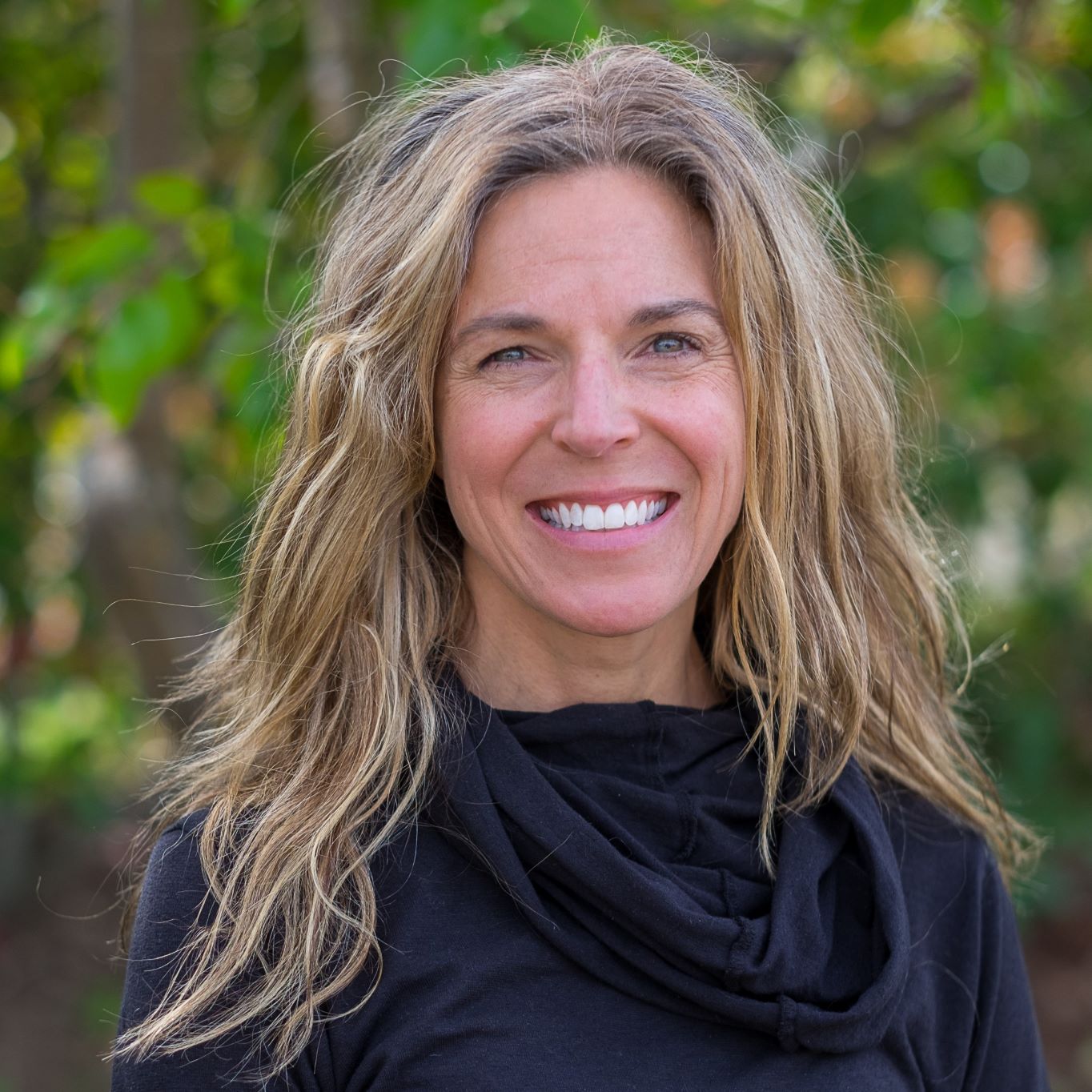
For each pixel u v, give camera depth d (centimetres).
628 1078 128
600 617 133
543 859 133
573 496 131
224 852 137
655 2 278
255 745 143
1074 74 314
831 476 149
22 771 495
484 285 130
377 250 141
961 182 356
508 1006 130
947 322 372
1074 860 475
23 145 383
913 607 170
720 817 144
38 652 470
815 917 138
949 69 301
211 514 381
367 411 139
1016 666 473
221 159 336
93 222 354
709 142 133
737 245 132
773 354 139
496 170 128
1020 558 489
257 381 216
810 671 151
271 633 147
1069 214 392
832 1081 132
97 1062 406
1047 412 434
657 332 131
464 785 136
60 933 469
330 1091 131
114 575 290
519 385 132
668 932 130
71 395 322
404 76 200
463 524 138
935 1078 147
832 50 268
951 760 172
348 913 133
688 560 137
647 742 143
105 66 347
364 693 142
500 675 149
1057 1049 403
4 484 421
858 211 347
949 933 153
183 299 212
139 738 502
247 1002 129
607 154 129
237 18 248
